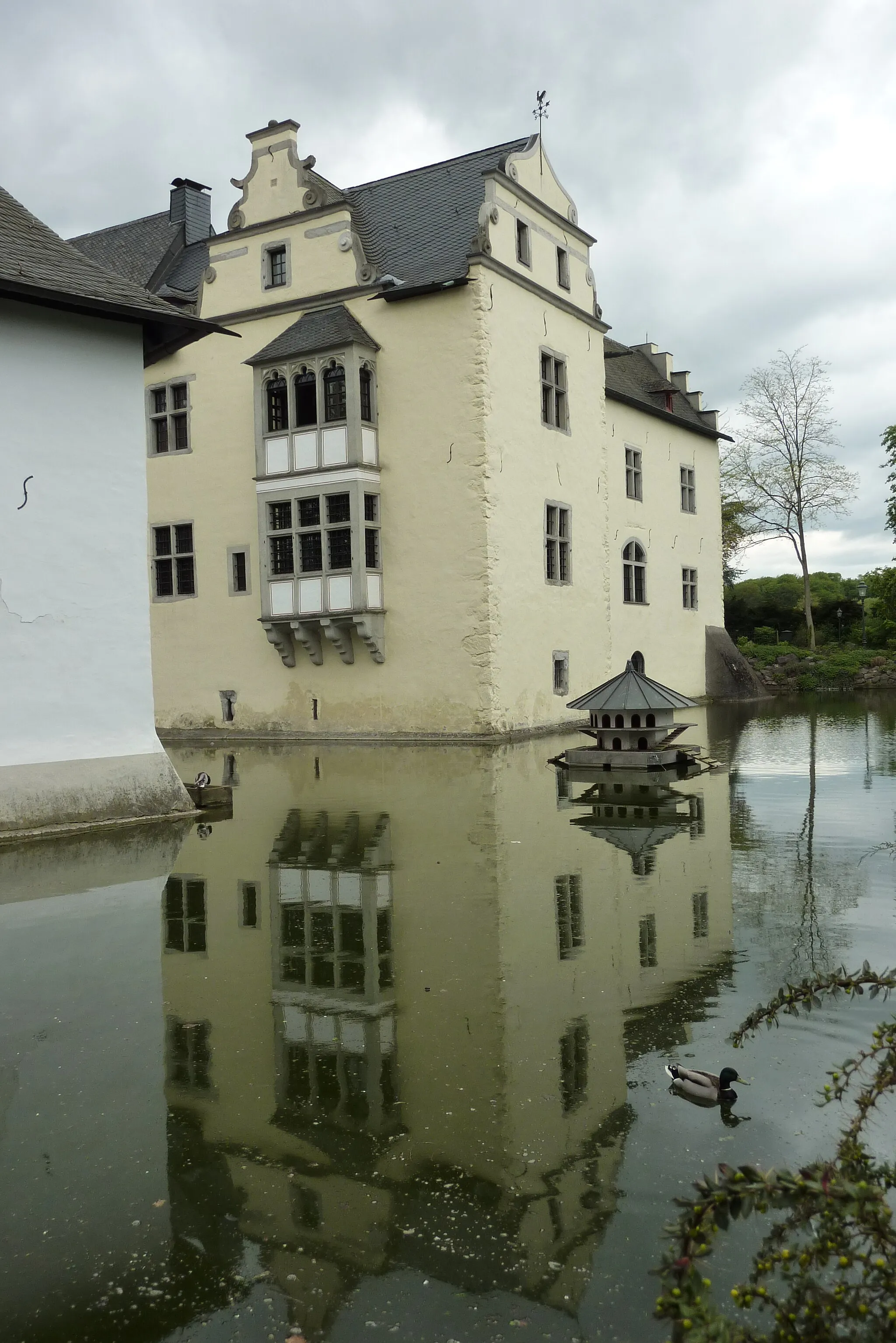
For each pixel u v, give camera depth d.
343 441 18.36
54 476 10.06
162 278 24.50
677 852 7.88
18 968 5.41
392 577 18.69
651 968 5.04
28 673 9.77
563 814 9.83
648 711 13.65
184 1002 4.82
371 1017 4.53
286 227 19.89
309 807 10.73
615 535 25.28
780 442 39.16
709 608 30.95
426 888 6.93
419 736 18.44
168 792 10.43
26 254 9.93
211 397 21.02
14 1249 2.87
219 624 20.95
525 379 19.31
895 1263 2.08
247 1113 3.63
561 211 21.00
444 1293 2.61
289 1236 2.88
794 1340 2.09
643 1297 2.56
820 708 25.36
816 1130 3.35
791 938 5.47
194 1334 2.50
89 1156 3.36
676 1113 3.49
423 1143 3.35
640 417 26.81
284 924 6.16
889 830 8.68
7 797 9.39
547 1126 3.44
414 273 18.69
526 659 19.12
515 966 5.16
